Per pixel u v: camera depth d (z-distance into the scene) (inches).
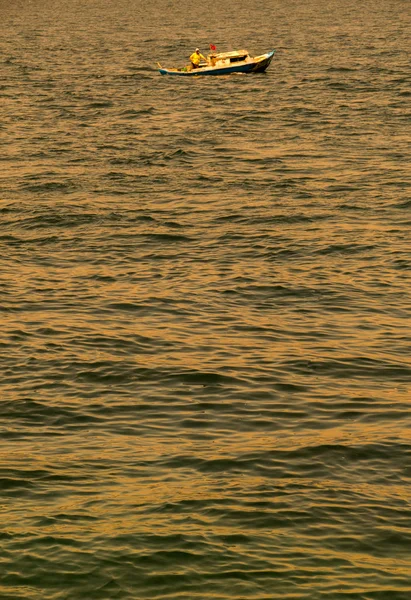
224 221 1071.0
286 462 539.5
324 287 853.2
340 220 1067.3
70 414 605.6
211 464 536.7
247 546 454.0
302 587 423.8
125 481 517.7
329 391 642.2
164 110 1870.1
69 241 1004.6
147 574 432.1
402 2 5812.0
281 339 736.3
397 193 1179.3
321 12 5027.1
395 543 458.9
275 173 1304.1
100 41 3555.6
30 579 428.1
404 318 781.3
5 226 1061.1
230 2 6220.5
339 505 492.1
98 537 459.2
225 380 658.2
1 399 625.9
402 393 639.8
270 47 3184.1
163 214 1102.4
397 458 544.1
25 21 4717.0
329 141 1520.7
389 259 928.3
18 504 491.2
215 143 1523.1
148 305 813.2
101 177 1294.3
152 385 650.8
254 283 866.8
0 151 1466.5
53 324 766.5
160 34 3836.1
